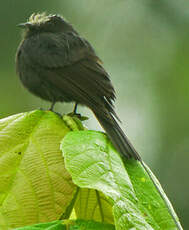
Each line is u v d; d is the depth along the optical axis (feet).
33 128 19.01
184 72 63.77
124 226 13.96
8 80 60.64
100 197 18.39
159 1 67.46
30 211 16.49
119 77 65.82
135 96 64.54
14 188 16.84
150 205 16.19
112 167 16.19
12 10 60.13
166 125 61.57
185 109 61.72
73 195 16.90
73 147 16.48
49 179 17.02
